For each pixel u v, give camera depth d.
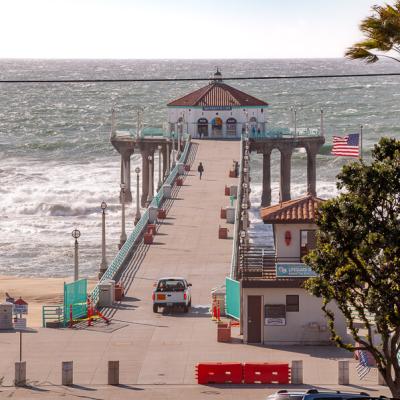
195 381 76.25
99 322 96.50
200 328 94.12
